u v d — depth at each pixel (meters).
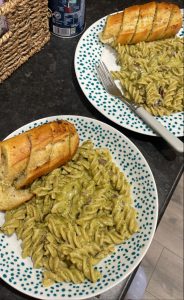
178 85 0.48
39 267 0.36
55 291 0.34
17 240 0.38
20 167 0.38
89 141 0.43
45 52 0.52
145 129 0.44
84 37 0.51
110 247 0.37
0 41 0.43
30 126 0.43
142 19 0.50
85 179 0.41
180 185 0.80
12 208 0.39
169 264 0.73
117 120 0.45
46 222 0.38
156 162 0.44
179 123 0.45
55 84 0.50
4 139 0.42
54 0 0.49
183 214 0.77
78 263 0.36
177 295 0.70
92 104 0.46
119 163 0.42
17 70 0.51
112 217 0.39
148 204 0.39
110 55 0.52
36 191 0.39
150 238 0.37
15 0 0.42
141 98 0.47
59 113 0.48
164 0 0.60
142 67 0.49
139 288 0.65
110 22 0.50
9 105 0.48
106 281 0.35
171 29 0.51
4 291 0.36
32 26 0.48
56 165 0.40
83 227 0.37
